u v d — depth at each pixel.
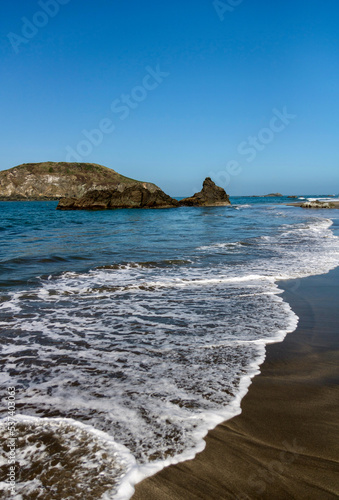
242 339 3.73
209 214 33.75
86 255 9.18
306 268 7.75
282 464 1.85
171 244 11.62
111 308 4.86
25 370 2.95
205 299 5.36
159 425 2.17
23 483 1.68
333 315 4.61
